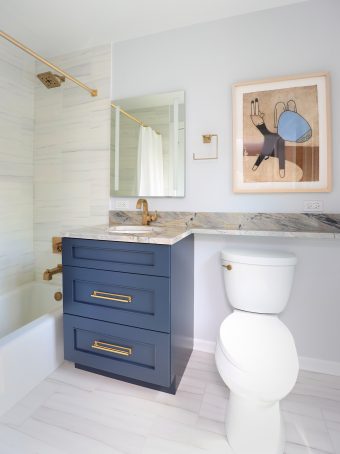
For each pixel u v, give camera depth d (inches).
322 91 56.9
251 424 38.7
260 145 61.1
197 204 67.3
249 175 62.1
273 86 59.9
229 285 58.1
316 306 59.7
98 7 60.6
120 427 44.3
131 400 50.3
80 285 53.8
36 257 86.8
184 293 57.9
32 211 86.1
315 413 47.6
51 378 56.2
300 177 58.7
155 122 69.6
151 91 70.2
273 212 61.7
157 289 47.7
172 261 47.8
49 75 70.3
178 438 42.4
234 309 59.2
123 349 51.0
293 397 51.6
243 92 62.0
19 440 41.6
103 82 74.7
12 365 48.1
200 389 53.5
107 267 51.1
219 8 60.8
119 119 73.0
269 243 62.3
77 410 47.8
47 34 70.2
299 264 60.3
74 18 64.2
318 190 57.6
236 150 62.7
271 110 60.2
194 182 67.4
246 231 58.6
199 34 65.8
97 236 50.9
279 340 43.4
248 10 61.3
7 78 75.8
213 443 41.6
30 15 63.2
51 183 83.1
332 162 57.1
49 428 43.9
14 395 48.7
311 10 57.8
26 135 82.6
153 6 60.1
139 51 71.1
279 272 53.7
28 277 85.7
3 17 63.9
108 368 52.4
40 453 39.5
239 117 62.4
